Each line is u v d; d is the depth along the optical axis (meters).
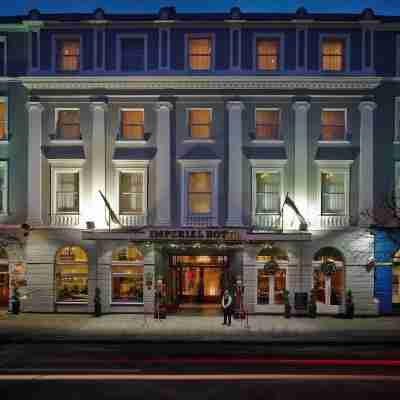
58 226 30.86
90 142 31.08
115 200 30.92
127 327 26.36
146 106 31.17
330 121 31.22
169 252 31.80
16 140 31.33
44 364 18.39
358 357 19.75
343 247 30.53
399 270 31.00
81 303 30.89
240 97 30.91
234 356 19.89
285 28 31.05
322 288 30.97
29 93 31.22
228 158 30.77
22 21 31.20
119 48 31.25
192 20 30.94
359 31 31.08
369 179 30.50
